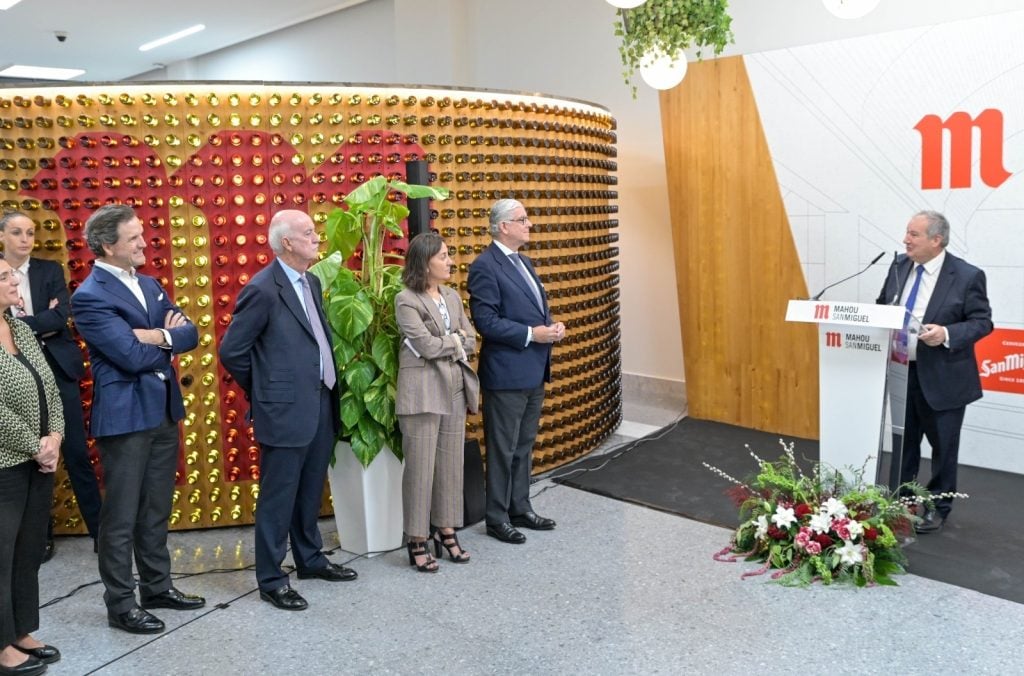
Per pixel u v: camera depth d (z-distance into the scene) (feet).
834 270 17.65
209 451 13.87
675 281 22.29
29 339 9.30
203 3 30.78
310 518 11.51
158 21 33.30
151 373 10.14
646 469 16.61
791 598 10.78
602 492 15.23
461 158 14.67
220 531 13.97
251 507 14.03
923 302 12.78
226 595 11.33
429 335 11.39
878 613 10.29
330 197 13.92
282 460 10.62
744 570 11.71
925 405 12.92
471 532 13.51
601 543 12.85
